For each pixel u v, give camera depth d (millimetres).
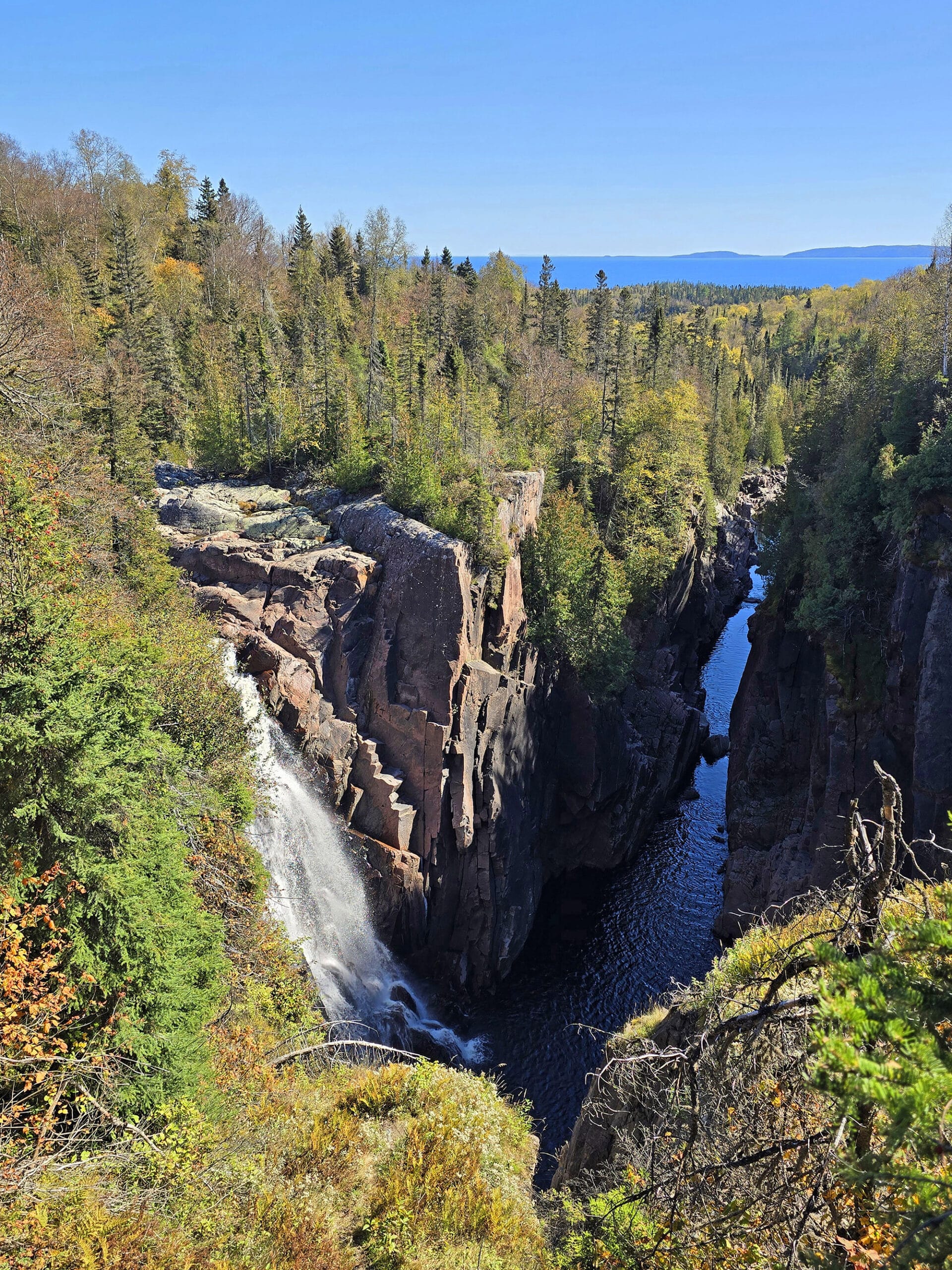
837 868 42844
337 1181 15812
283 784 41531
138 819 17062
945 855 37219
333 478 58844
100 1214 11750
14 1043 13445
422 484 51594
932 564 41750
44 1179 12008
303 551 50406
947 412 47406
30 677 15375
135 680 20312
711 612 94375
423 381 61781
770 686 56938
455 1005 44812
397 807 44625
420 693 45938
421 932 45531
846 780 44531
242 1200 14031
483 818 47062
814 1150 8203
